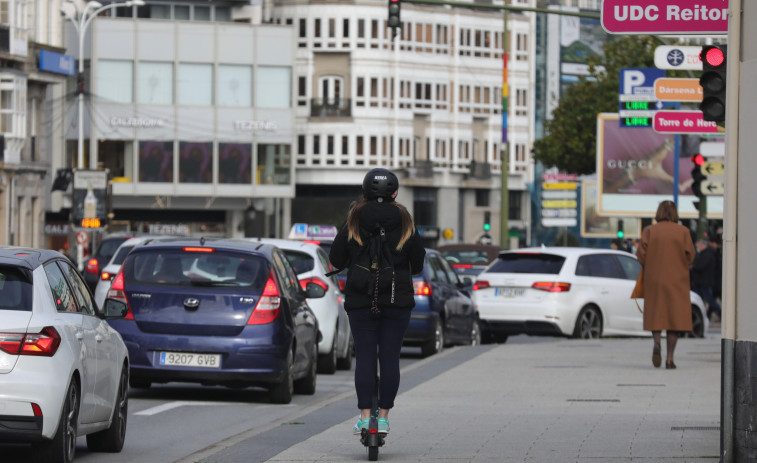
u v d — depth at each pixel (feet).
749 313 80.07
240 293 144.05
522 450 97.76
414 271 96.53
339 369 209.87
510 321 243.60
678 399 138.41
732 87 81.20
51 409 87.86
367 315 94.53
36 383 87.45
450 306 231.71
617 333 249.55
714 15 139.85
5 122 560.20
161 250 146.72
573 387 153.69
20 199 578.66
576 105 615.16
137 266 145.89
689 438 103.86
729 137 81.35
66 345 90.38
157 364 142.82
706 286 327.26
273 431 115.96
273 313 144.56
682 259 174.09
